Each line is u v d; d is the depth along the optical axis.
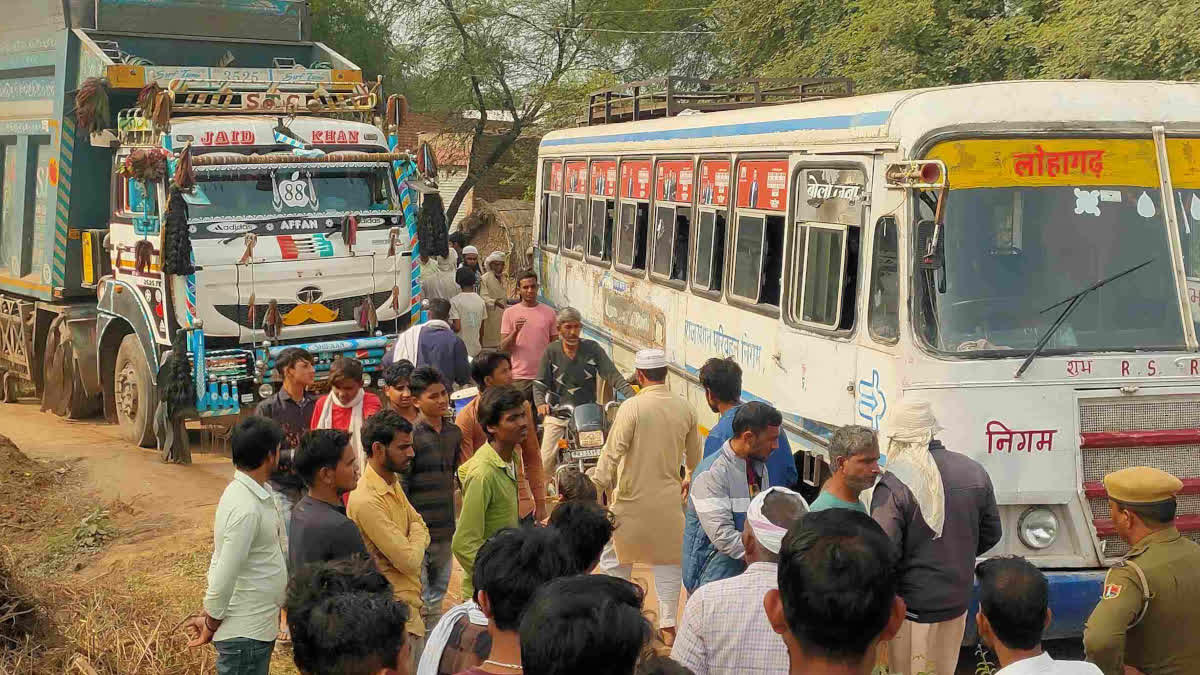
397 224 12.67
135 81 12.62
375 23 30.62
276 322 11.75
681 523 7.28
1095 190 6.91
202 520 10.34
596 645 2.90
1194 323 6.85
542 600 3.01
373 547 5.92
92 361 14.50
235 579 5.42
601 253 13.35
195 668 6.66
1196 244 6.96
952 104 6.86
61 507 10.79
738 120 9.66
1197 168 7.02
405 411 7.33
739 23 24.33
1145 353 6.70
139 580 8.53
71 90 13.62
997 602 3.97
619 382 9.98
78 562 9.41
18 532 10.23
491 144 33.25
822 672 2.91
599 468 7.31
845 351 7.54
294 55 14.84
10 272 15.88
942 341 6.68
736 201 9.60
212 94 12.54
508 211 29.61
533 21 32.28
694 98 12.75
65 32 13.55
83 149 13.99
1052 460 6.59
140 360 12.76
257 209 11.96
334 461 5.50
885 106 7.20
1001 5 19.09
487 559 3.62
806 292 8.22
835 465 5.51
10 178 15.59
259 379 11.70
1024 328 6.72
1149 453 6.70
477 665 3.90
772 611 3.16
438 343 9.97
